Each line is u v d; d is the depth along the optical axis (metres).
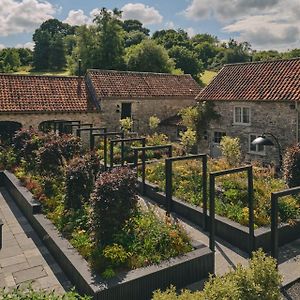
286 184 12.05
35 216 10.19
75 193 9.59
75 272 7.07
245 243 9.05
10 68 66.62
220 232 9.88
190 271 7.30
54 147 12.82
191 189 12.39
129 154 18.14
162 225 8.20
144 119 25.80
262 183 12.02
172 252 7.48
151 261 7.17
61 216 9.47
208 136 22.39
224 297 4.87
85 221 8.78
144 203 12.58
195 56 56.12
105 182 7.82
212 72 64.12
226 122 21.27
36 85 23.56
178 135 24.95
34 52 70.06
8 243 9.55
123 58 47.91
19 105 21.42
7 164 16.23
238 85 21.41
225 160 16.11
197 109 22.83
